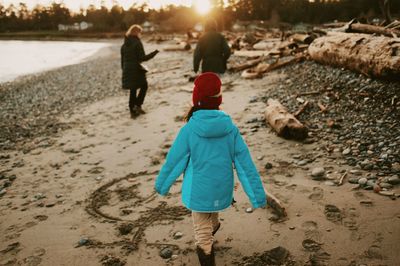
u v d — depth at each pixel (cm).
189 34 3177
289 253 301
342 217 341
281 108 620
